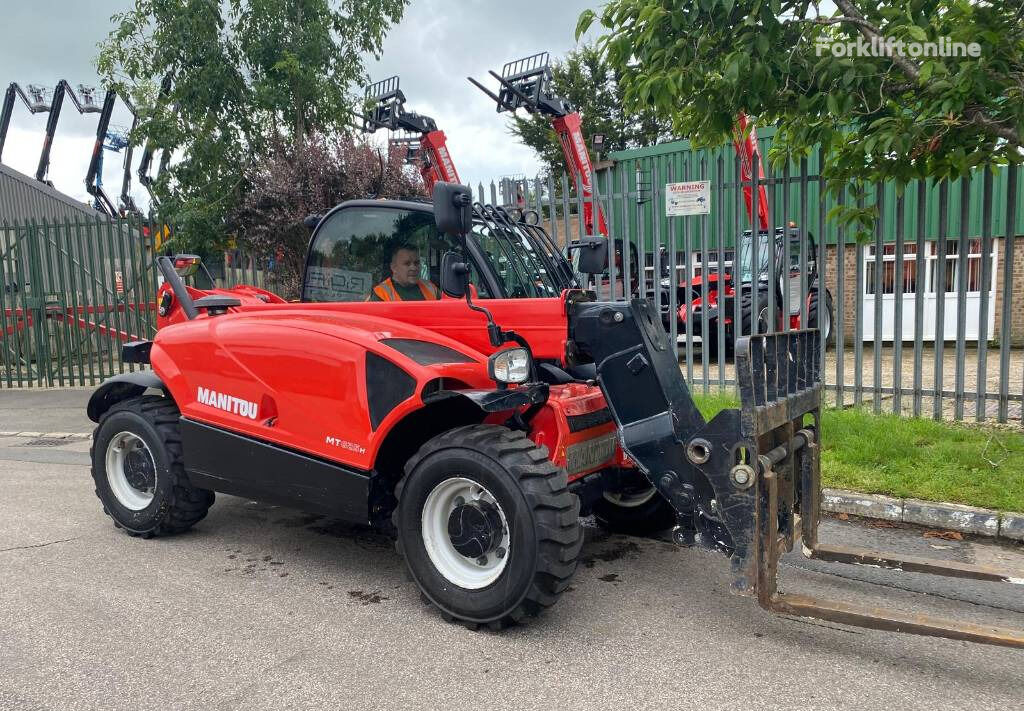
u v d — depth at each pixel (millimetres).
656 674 3191
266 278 11852
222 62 11531
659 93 5496
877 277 7074
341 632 3613
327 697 3035
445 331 4301
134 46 11516
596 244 4703
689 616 3758
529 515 3363
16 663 3336
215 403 4535
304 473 4133
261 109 11727
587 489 4055
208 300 5070
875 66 5301
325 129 12227
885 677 3164
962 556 4469
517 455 3445
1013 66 5113
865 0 5559
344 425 3945
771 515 3311
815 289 10203
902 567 3711
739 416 3316
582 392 4125
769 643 3471
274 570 4434
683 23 5367
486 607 3510
